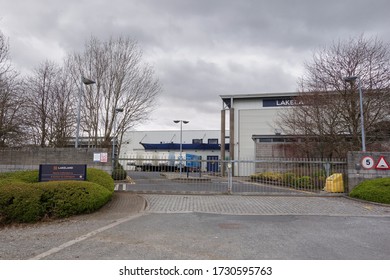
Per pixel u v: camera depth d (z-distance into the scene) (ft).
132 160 49.49
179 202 36.83
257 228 24.18
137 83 71.72
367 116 58.39
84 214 29.86
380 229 24.11
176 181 53.72
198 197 40.65
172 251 17.84
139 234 22.06
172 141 176.04
